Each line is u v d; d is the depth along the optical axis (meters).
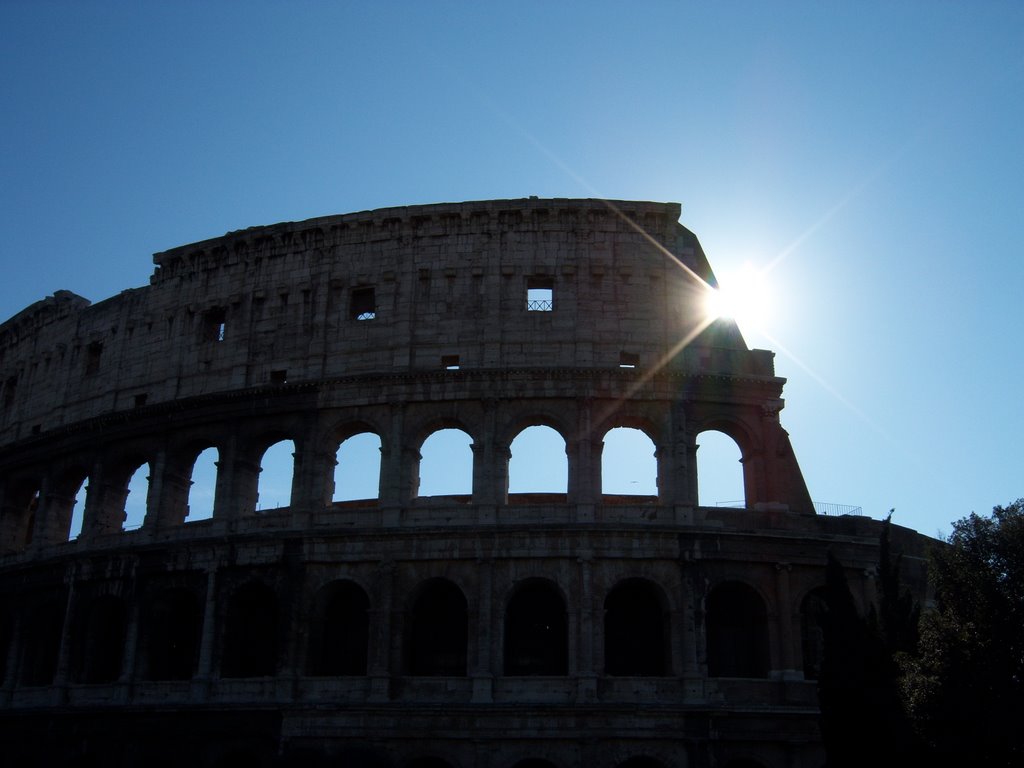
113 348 92.69
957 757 60.78
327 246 85.75
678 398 77.81
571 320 80.31
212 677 75.69
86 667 81.56
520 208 82.94
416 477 78.19
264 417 81.88
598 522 73.56
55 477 91.38
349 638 76.94
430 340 81.00
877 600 75.12
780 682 71.50
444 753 69.12
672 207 83.00
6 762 81.31
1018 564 64.69
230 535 77.38
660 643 74.62
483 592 72.38
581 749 68.31
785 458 77.75
